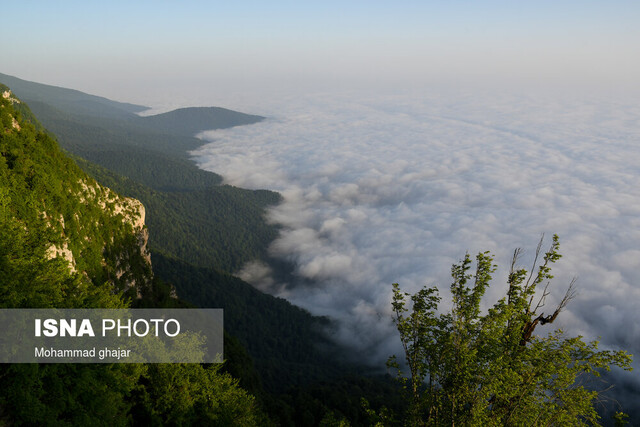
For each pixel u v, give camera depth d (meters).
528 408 19.36
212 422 35.72
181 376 34.47
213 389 38.53
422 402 20.69
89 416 25.84
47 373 24.88
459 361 19.14
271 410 75.12
